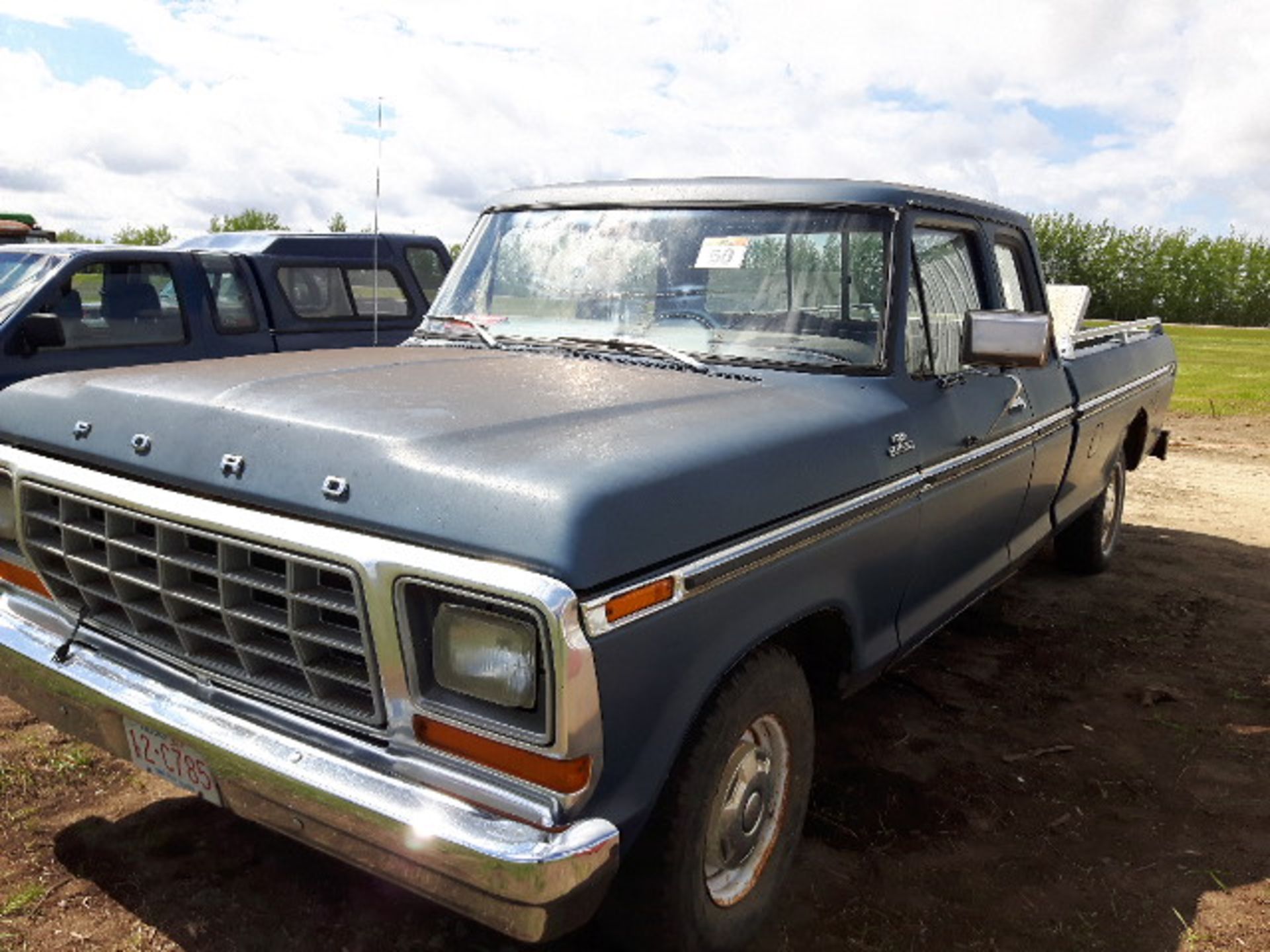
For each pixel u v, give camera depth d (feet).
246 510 7.68
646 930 8.13
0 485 9.59
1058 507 16.79
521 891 6.69
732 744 8.26
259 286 26.76
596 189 12.78
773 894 9.43
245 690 8.14
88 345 23.52
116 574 8.56
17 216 49.34
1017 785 12.65
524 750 6.83
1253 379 67.05
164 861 10.27
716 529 7.86
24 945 8.95
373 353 11.37
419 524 7.01
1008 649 17.11
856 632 10.18
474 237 13.38
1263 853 11.34
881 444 10.26
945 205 12.58
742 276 11.35
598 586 6.80
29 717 13.14
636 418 8.59
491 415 8.16
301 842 7.80
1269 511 28.53
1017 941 9.68
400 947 9.17
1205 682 16.05
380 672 7.18
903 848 11.15
